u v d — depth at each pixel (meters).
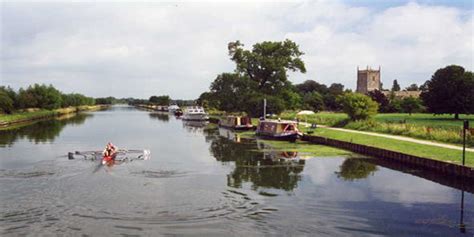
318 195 26.39
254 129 79.81
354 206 24.06
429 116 103.00
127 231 19.61
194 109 127.62
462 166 30.09
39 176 31.30
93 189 27.33
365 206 24.08
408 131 52.16
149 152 44.41
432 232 19.91
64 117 135.88
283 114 101.81
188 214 22.17
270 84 99.75
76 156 41.78
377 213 22.77
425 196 26.48
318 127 68.06
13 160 38.81
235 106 109.88
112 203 24.11
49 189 27.34
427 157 35.03
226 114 124.44
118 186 28.23
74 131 76.75
